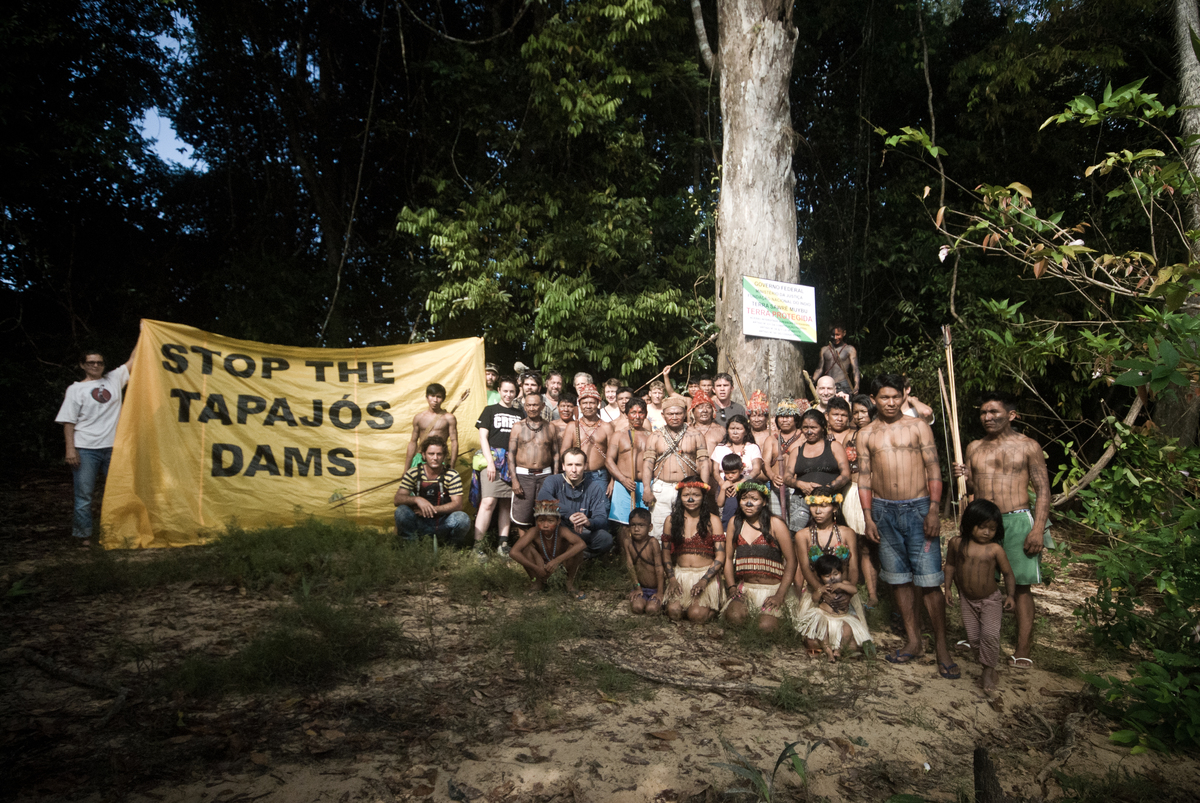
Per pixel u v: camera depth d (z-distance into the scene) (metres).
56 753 3.31
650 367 12.34
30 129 12.46
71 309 14.05
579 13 11.73
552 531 5.98
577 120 11.62
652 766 3.39
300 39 15.36
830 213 15.02
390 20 15.41
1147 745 3.76
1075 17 11.90
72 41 12.52
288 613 5.00
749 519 5.50
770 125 9.79
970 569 4.51
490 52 13.91
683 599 5.50
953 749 3.72
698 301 12.08
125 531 7.04
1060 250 5.07
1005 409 4.93
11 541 7.30
